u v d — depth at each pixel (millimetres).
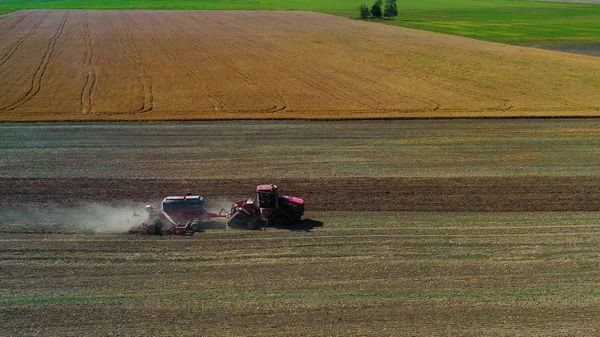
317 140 39281
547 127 42906
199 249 23797
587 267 22453
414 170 33750
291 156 36031
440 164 34812
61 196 29766
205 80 58906
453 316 18984
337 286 20812
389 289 20641
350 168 34000
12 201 29031
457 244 24422
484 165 34719
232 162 34938
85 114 45562
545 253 23609
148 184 31484
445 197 29797
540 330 18266
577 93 53938
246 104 49281
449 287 20812
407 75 62344
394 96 52562
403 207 28500
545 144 38875
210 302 19734
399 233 25531
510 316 19016
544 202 29250
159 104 49031
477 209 28344
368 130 41719
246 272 21844
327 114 46000
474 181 32094
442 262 22750
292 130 41594
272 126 42594
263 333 18016
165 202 26219
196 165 34375
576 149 37906
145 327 18344
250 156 36000
